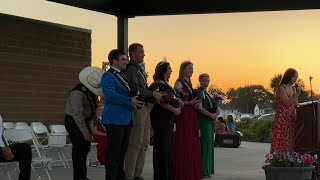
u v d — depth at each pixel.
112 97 7.68
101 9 12.90
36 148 11.05
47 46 13.24
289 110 9.41
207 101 10.16
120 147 7.79
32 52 12.90
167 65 8.74
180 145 9.40
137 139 9.02
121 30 13.63
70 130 8.26
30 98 12.87
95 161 12.78
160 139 8.74
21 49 12.66
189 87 9.51
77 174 8.30
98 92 8.27
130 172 9.05
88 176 10.59
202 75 10.20
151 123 8.84
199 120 10.18
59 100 13.55
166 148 8.75
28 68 12.81
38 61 13.03
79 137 8.24
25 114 12.75
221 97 10.28
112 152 7.75
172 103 8.66
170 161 8.85
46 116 13.25
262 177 10.45
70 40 13.80
